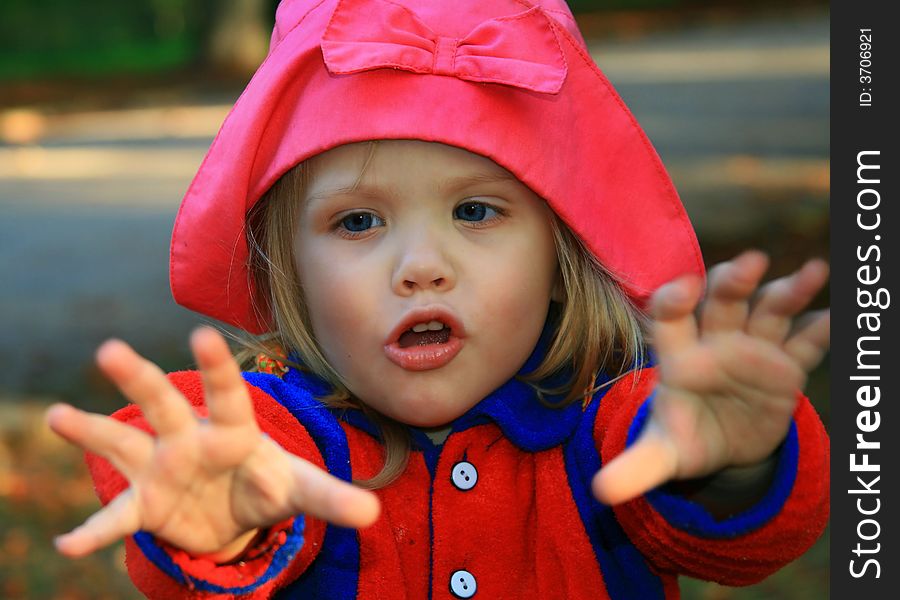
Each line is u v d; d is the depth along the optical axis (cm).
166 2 2620
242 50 2012
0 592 353
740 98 1382
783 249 688
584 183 158
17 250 845
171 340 614
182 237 168
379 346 148
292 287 160
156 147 1272
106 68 2141
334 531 152
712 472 126
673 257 165
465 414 156
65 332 636
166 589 122
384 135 146
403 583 151
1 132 1456
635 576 150
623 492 117
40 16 2489
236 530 116
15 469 451
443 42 152
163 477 113
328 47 149
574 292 160
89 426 113
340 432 154
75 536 109
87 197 1033
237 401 113
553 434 156
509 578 153
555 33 156
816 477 129
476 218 152
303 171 155
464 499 154
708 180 910
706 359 121
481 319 148
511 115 150
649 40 2169
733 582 140
